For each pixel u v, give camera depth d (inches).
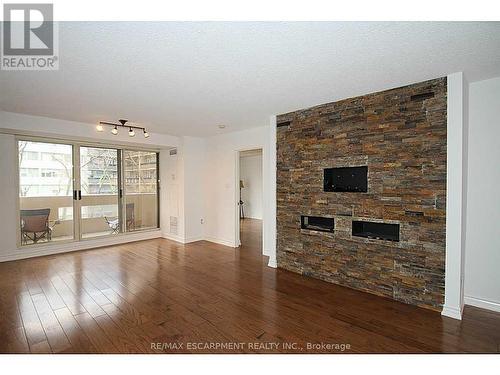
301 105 145.0
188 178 239.0
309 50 84.4
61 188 203.5
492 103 109.8
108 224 230.5
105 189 228.5
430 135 109.2
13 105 144.4
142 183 254.2
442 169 106.4
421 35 75.6
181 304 115.5
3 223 175.0
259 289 132.5
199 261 180.2
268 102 139.8
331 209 140.8
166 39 77.7
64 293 125.7
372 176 125.6
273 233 168.2
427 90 109.8
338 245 138.6
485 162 111.7
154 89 119.4
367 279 128.3
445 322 100.3
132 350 83.5
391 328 96.7
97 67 96.3
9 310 108.6
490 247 111.1
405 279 116.7
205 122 185.2
